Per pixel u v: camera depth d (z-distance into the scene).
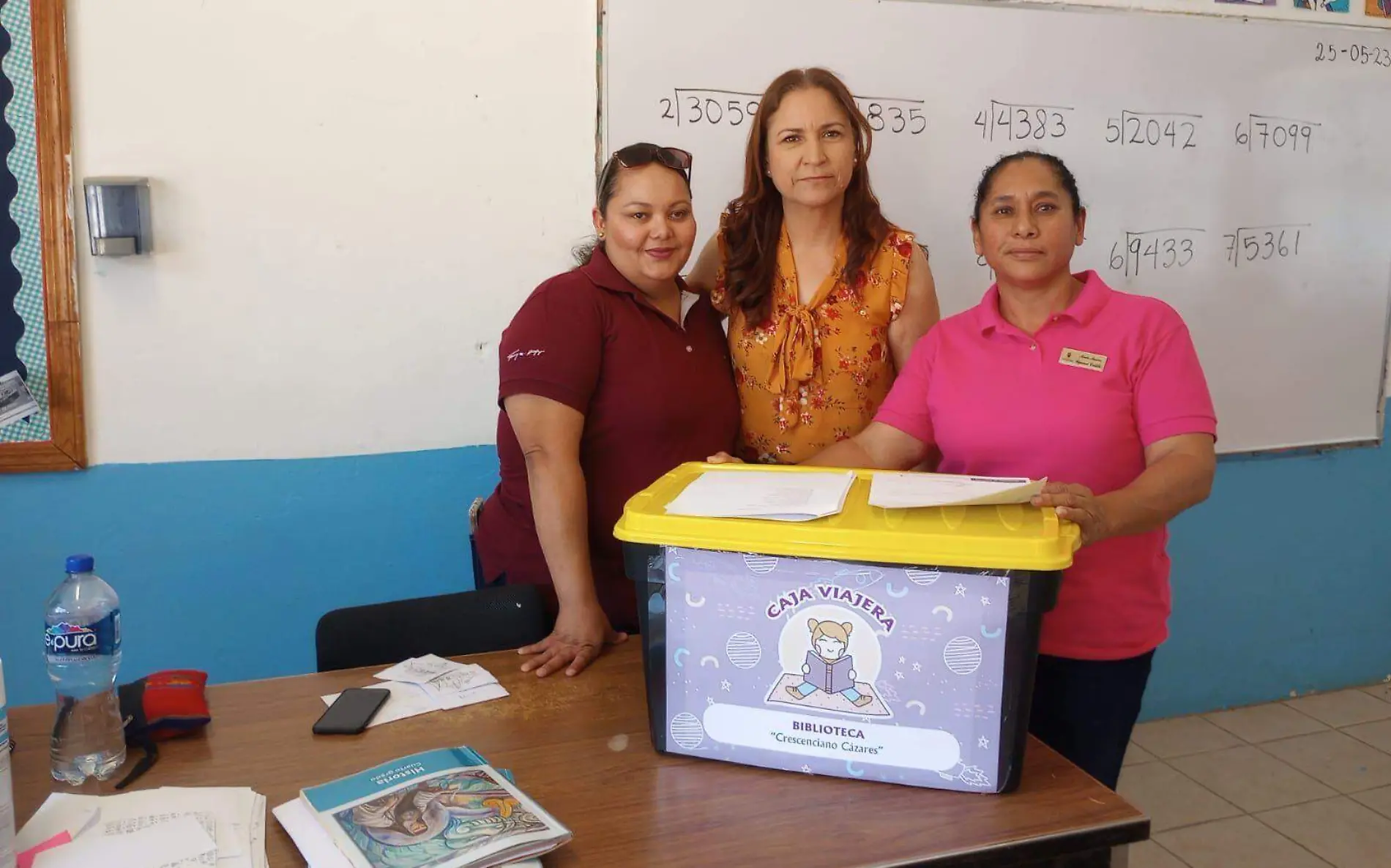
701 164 2.47
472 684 1.39
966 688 1.07
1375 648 3.27
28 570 2.20
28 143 2.08
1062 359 1.55
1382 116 3.06
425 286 2.36
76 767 1.13
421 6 2.26
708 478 1.31
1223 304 2.98
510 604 1.65
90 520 2.22
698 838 1.02
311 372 2.31
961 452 1.62
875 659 1.09
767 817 1.06
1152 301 1.57
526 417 1.63
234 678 2.35
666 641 1.16
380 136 2.28
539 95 2.37
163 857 0.97
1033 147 2.73
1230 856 2.35
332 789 1.07
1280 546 3.15
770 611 1.11
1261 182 2.96
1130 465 1.55
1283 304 3.04
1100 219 2.83
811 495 1.19
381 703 1.32
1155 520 1.34
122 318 2.18
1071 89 2.74
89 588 1.18
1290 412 3.10
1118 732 1.60
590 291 1.70
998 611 1.04
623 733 1.25
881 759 1.11
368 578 2.41
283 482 2.33
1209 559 3.07
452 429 2.43
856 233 1.86
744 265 1.89
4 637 2.20
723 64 2.45
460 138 2.33
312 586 2.38
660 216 1.68
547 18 2.34
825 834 1.03
